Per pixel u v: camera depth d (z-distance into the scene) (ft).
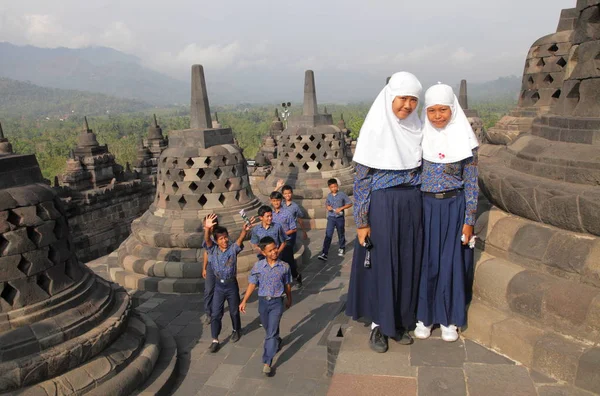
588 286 11.26
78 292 19.01
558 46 34.27
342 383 11.71
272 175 52.75
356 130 196.75
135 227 35.24
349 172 51.03
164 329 24.36
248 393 19.39
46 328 17.11
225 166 33.45
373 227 12.20
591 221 11.14
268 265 20.38
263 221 25.22
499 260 13.70
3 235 16.88
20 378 15.90
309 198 48.03
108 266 34.99
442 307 12.91
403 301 12.70
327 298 29.01
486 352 12.53
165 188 33.78
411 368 12.04
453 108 11.97
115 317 19.65
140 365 19.13
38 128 488.85
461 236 12.55
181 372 21.24
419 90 11.46
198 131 33.14
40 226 17.79
